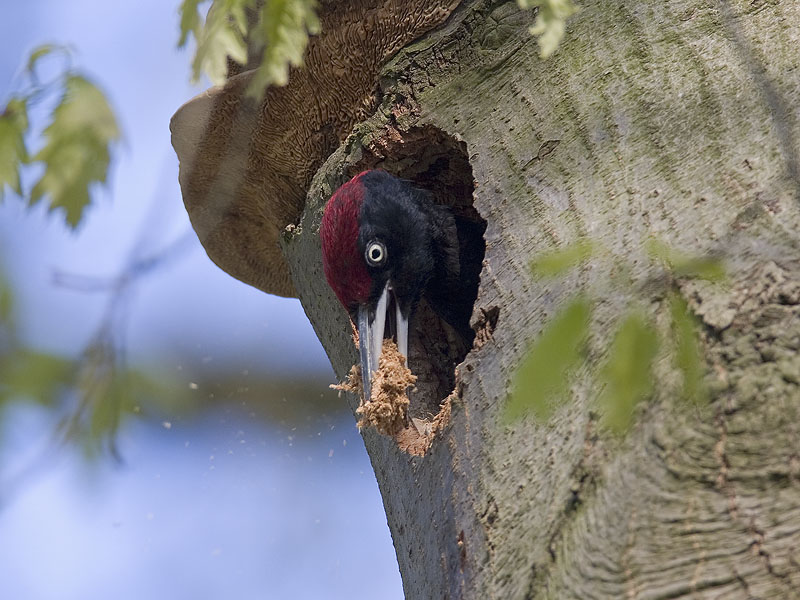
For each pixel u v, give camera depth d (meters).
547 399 5.79
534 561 5.42
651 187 6.39
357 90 8.92
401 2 8.40
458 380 6.84
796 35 6.72
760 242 5.61
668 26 7.21
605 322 5.72
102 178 5.75
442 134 8.39
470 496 6.25
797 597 4.76
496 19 8.04
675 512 5.03
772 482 4.98
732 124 6.42
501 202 7.29
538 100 7.51
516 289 6.71
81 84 5.81
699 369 5.24
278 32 5.41
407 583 7.68
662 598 4.91
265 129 9.37
